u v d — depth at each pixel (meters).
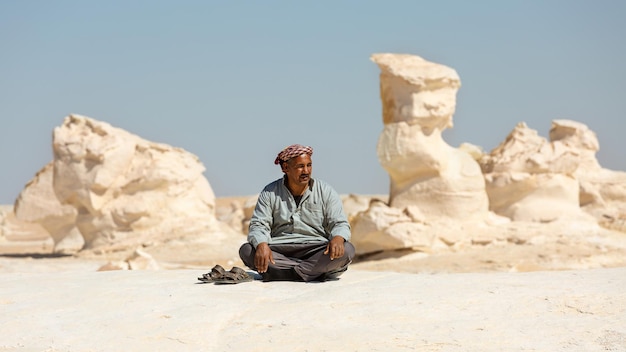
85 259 25.70
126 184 28.27
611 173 34.31
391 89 25.95
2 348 5.73
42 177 29.64
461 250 24.58
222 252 26.78
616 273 7.62
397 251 23.95
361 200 36.41
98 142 28.00
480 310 6.18
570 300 6.33
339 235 7.98
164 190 28.73
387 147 25.72
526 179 27.34
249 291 7.23
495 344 5.38
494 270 20.59
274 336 5.71
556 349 5.25
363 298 6.63
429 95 25.45
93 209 28.08
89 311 6.61
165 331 5.95
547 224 26.44
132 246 27.86
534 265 21.28
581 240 25.14
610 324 5.69
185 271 9.05
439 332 5.66
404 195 26.06
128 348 5.63
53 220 29.42
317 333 5.73
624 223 30.30
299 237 8.22
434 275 7.98
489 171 28.33
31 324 6.31
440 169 25.62
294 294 7.07
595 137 34.81
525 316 5.99
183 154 29.58
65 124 28.67
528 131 29.28
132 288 7.46
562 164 27.62
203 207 29.69
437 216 25.56
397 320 5.98
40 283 8.16
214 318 6.21
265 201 8.28
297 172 8.08
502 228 25.69
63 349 5.66
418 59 26.33
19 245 39.59
